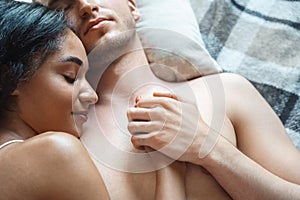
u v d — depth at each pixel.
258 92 1.27
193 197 1.01
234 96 1.20
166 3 1.43
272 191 0.98
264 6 1.49
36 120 0.93
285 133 1.16
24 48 0.91
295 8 1.47
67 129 0.96
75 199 0.82
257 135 1.13
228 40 1.46
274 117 1.18
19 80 0.90
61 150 0.83
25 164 0.81
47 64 0.92
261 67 1.40
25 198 0.80
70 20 1.11
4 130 0.91
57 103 0.93
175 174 0.98
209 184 1.03
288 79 1.37
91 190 0.83
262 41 1.44
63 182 0.82
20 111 0.92
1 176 0.80
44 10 0.97
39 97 0.92
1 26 0.91
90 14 1.12
